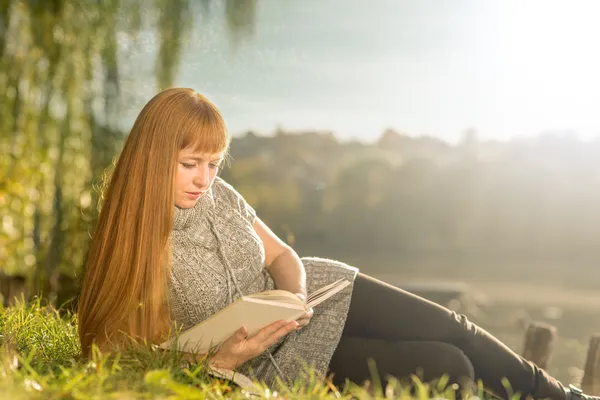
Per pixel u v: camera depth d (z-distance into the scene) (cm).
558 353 818
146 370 270
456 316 340
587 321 1404
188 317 304
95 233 303
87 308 299
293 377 315
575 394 338
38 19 714
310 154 3328
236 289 310
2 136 711
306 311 286
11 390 223
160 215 292
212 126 296
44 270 662
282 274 329
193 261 302
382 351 327
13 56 714
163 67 738
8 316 383
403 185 3481
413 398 272
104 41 722
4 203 709
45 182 705
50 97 713
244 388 274
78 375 244
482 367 334
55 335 352
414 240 3469
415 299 342
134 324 293
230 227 316
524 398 335
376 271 2970
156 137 293
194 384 264
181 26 745
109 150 711
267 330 284
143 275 292
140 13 736
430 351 322
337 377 328
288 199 3328
